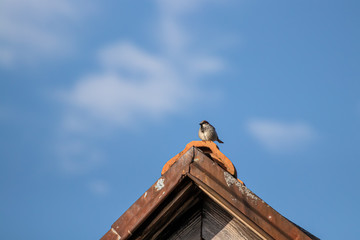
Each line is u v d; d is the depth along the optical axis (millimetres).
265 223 7621
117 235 8328
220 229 8492
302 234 7473
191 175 8148
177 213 8750
